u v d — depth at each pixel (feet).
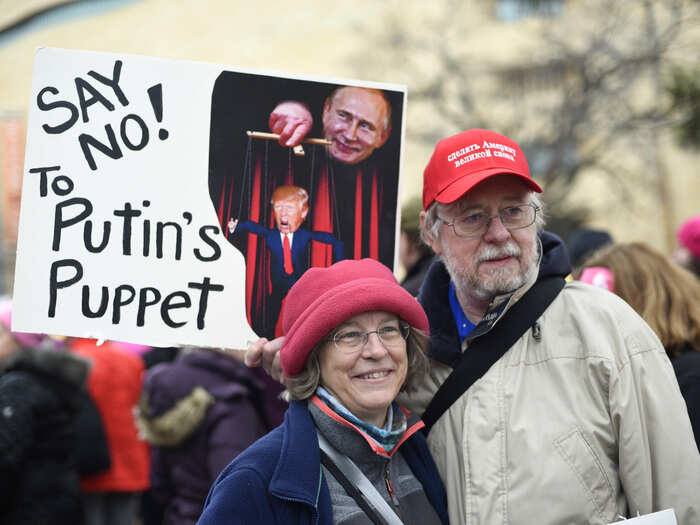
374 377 6.68
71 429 12.29
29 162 7.64
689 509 6.55
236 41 60.49
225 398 11.03
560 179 48.62
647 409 6.76
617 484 6.80
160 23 61.46
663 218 50.93
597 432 6.75
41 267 7.60
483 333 7.27
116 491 15.46
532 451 6.78
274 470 6.36
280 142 8.01
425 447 7.20
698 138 35.78
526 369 7.16
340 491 6.52
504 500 6.77
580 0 50.08
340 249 8.06
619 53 47.34
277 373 7.60
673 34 46.24
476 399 7.16
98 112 7.75
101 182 7.72
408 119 54.54
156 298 7.72
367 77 56.13
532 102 51.90
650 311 8.79
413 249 12.76
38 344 13.82
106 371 15.46
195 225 7.82
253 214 7.92
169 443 11.18
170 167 7.82
